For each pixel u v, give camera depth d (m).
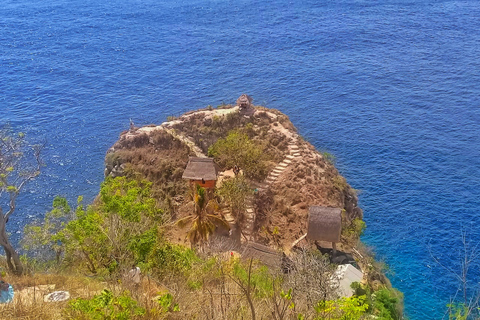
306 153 70.56
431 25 146.50
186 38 148.62
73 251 37.81
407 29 144.25
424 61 121.25
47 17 176.12
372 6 168.62
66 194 76.81
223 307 18.02
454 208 68.62
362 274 51.09
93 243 34.84
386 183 75.25
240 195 61.84
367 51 130.38
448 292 54.03
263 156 69.62
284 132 74.94
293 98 106.12
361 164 80.69
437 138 86.94
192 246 55.19
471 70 114.25
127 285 21.16
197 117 78.88
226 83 115.94
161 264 31.17
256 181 66.50
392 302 47.06
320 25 152.25
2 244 36.03
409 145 85.25
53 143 91.19
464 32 139.50
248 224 60.25
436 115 95.12
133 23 165.75
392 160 81.31
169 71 124.69
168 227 59.00
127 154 73.81
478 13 154.50
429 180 75.38
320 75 116.88
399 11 161.12
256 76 118.69
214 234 58.19
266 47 137.62
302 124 94.69
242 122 77.38
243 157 67.75
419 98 102.56
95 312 17.95
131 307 18.11
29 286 27.27
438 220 66.38
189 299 19.50
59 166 84.00
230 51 136.25
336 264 52.12
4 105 107.12
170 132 74.94
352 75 115.81
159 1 192.12
